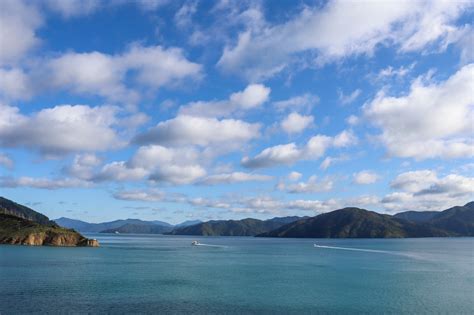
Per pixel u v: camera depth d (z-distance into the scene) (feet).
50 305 227.61
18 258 497.87
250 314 214.07
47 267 406.62
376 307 233.35
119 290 277.03
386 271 411.13
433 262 517.96
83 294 260.21
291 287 299.38
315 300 250.78
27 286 288.30
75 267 413.80
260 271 405.18
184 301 243.60
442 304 241.35
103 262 478.59
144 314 211.41
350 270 419.95
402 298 258.57
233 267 445.37
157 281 322.55
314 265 475.31
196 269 418.51
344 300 251.39
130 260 518.37
